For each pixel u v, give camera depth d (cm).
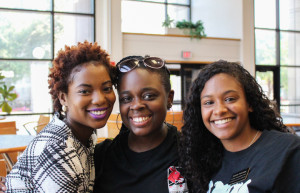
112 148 125
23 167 93
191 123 120
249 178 97
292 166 93
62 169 89
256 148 102
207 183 114
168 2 999
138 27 956
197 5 1059
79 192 94
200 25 835
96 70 99
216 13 982
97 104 98
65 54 101
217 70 107
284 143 98
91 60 100
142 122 112
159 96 113
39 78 716
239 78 106
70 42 745
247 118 108
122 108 115
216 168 114
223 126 105
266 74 960
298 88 990
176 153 119
